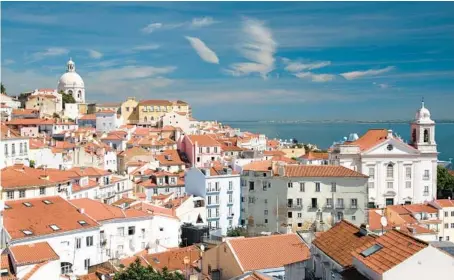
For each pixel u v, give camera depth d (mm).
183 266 84438
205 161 197375
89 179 140750
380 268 44781
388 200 179000
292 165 142000
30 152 159500
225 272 70312
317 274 59562
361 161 178125
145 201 135625
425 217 141625
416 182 180375
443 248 56844
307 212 134250
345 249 54938
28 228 85750
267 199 138875
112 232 101125
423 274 43844
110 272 81625
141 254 95062
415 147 184375
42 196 100688
